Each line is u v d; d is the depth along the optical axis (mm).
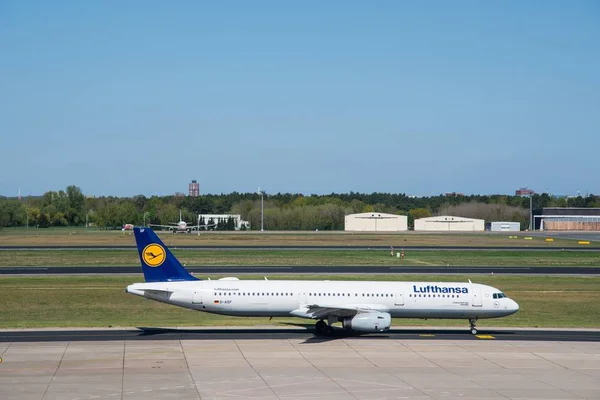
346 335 60719
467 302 62000
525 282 102000
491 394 42125
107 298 82438
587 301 85750
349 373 46469
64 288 89938
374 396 41094
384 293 61531
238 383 43438
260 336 59594
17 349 52562
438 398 41000
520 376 46719
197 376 44969
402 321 70688
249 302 60062
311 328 64000
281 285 60875
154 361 49031
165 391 41375
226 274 105250
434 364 49719
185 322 67375
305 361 49812
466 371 47781
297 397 40594
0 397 39750
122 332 60750
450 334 62844
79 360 49062
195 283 60531
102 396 40156
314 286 61219
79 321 67438
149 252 61000
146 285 59906
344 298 60875
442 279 102500
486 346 56875
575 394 42531
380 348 55125
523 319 73250
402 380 44875
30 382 43000
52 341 56000
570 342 59281
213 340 57312
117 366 47406
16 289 88500
